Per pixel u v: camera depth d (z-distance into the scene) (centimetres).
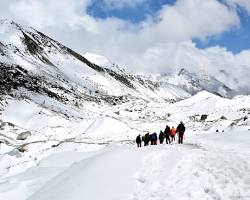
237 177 1716
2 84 18800
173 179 1841
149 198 1639
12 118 14025
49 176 2841
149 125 11169
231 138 3541
